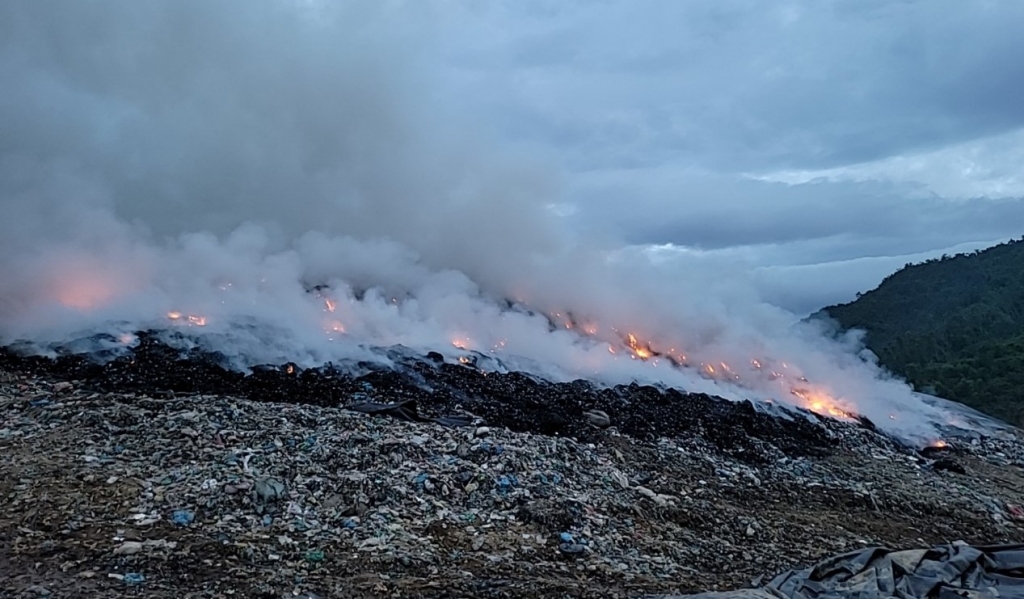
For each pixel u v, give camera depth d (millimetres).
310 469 8812
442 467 9406
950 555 7535
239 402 10945
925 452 17969
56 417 10000
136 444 9328
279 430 9891
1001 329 57312
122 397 10828
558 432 12500
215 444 9391
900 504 12062
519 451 10117
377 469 9016
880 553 7531
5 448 8953
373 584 6504
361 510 8094
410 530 7832
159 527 7258
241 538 7199
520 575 7113
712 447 13398
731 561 8398
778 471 12781
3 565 6207
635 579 7402
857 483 12867
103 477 8250
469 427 11289
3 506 7367
